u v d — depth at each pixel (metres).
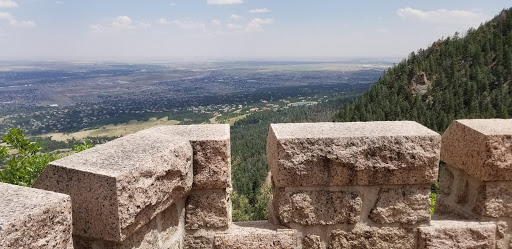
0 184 1.54
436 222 2.42
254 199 39.03
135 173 1.71
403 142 2.20
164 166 1.91
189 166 2.15
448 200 2.76
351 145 2.20
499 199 2.38
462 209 2.61
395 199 2.30
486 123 2.48
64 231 1.43
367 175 2.23
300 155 2.21
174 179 2.02
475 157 2.34
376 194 2.30
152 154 1.88
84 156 1.84
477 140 2.31
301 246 2.35
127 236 1.72
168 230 2.16
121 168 1.69
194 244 2.36
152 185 1.83
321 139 2.20
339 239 2.34
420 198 2.30
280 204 2.30
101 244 1.76
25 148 6.14
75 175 1.67
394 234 2.34
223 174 2.26
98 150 1.94
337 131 2.32
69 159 1.79
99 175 1.62
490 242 2.38
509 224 2.41
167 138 2.15
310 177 2.23
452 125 2.62
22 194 1.43
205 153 2.22
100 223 1.67
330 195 2.28
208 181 2.26
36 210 1.29
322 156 2.20
